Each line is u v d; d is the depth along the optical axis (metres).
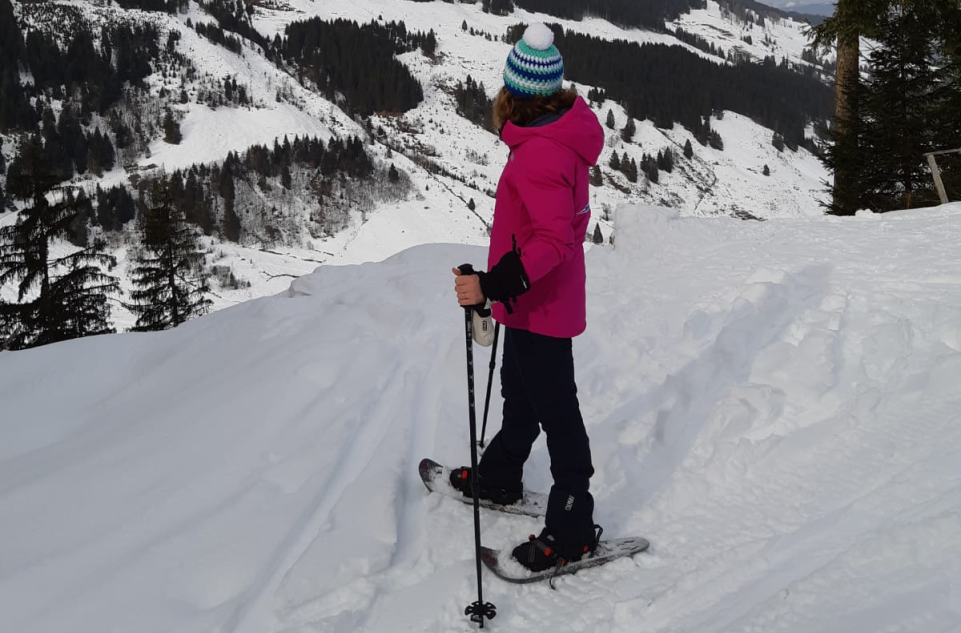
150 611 2.22
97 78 154.88
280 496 2.83
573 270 2.16
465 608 2.16
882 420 2.87
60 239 26.66
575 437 2.26
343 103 180.38
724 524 2.45
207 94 160.75
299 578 2.29
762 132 189.62
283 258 112.25
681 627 1.93
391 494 2.72
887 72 14.41
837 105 14.89
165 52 172.88
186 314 30.70
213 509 2.79
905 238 5.47
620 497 2.72
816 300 4.29
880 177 14.56
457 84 192.75
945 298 4.03
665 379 3.62
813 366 3.34
